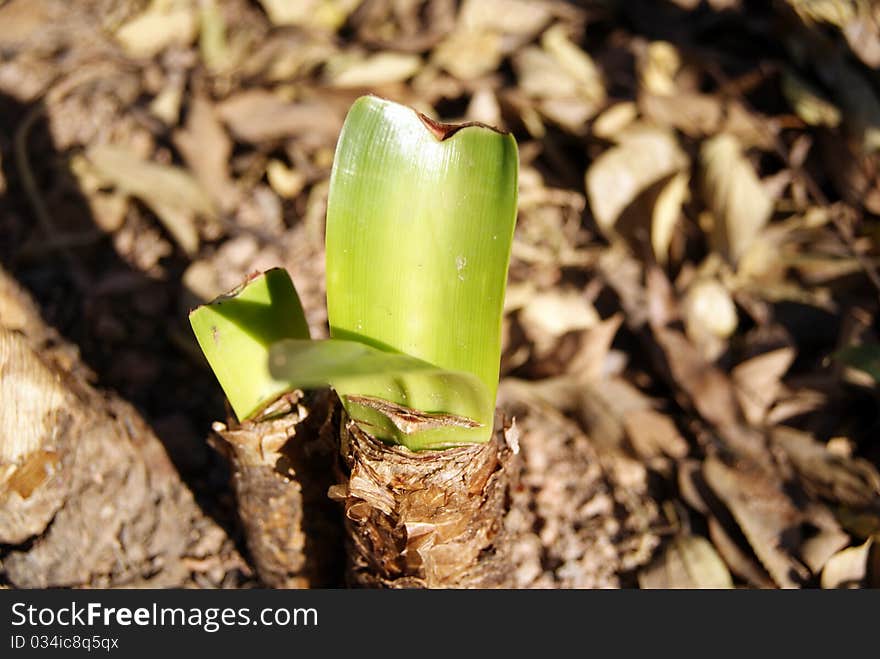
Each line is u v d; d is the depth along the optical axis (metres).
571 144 0.49
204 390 0.42
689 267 0.45
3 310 0.38
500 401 0.41
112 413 0.36
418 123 0.24
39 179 0.49
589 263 0.45
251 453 0.29
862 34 0.47
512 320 0.43
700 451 0.40
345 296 0.24
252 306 0.27
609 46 0.54
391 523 0.27
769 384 0.41
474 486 0.27
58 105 0.52
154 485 0.36
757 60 0.50
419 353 0.25
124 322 0.44
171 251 0.47
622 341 0.43
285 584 0.34
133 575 0.35
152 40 0.56
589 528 0.38
